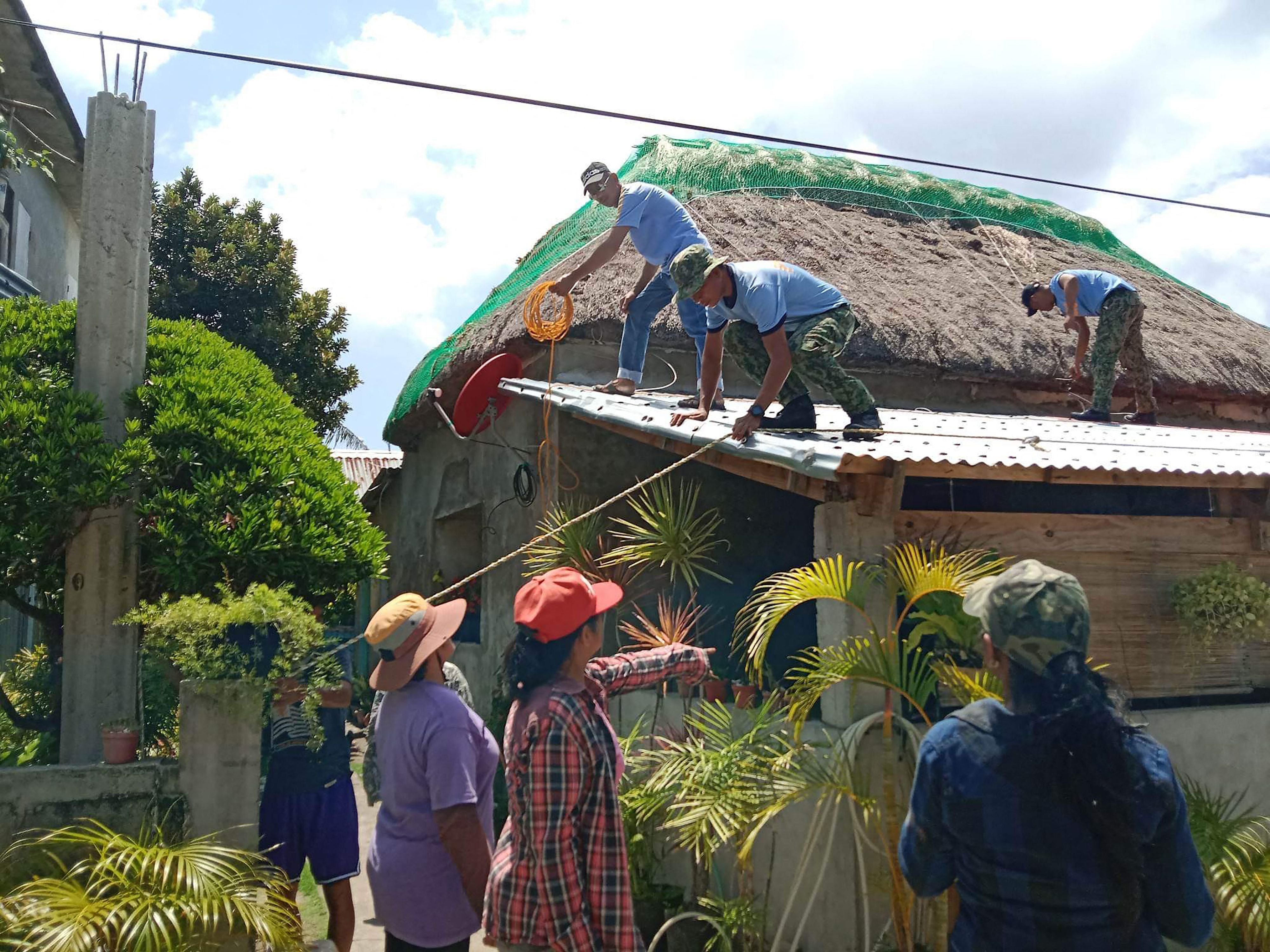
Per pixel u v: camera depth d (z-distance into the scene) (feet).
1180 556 14.66
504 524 25.25
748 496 21.83
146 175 17.31
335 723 13.08
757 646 12.17
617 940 7.58
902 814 12.17
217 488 15.81
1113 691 6.10
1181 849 5.77
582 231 26.94
